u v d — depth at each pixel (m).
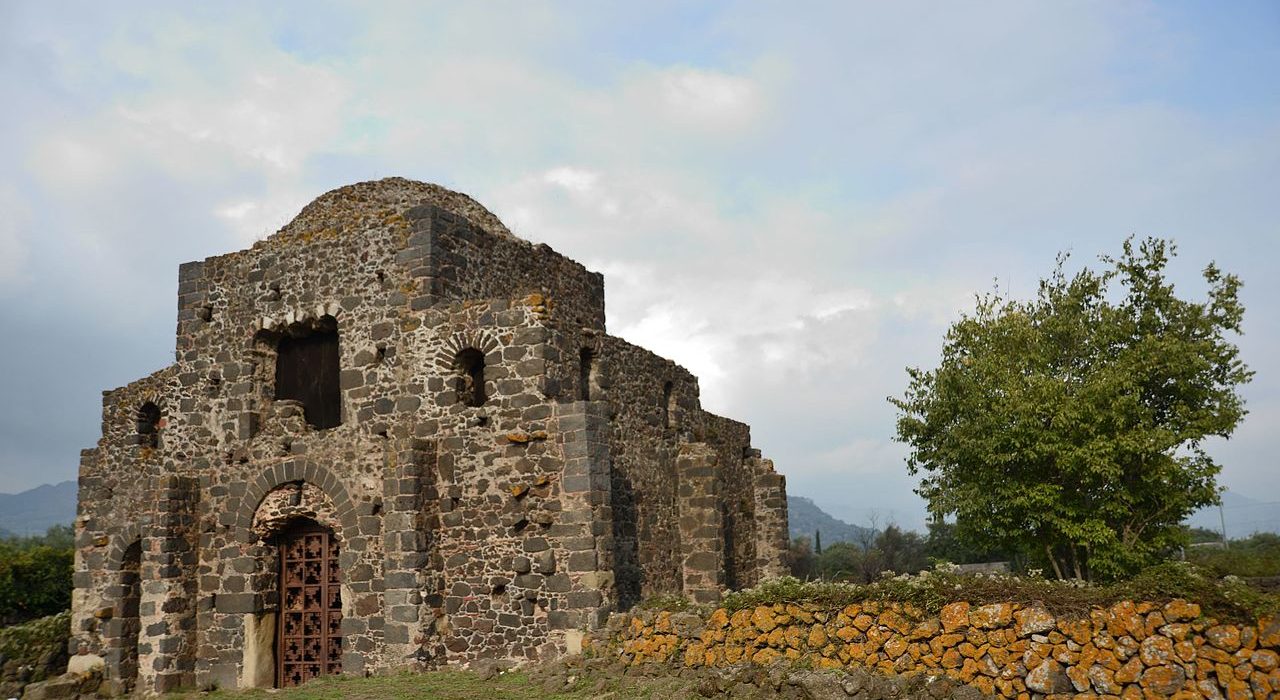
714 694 14.18
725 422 29.86
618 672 16.39
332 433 21.98
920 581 13.68
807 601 14.56
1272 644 10.68
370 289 22.28
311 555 22.69
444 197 26.41
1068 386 23.16
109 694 24.11
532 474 19.73
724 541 28.47
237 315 24.08
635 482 23.30
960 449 23.95
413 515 19.70
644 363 25.06
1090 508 22.77
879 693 12.73
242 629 22.05
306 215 25.92
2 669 25.56
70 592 35.22
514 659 19.08
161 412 28.69
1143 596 11.80
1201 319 23.06
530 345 20.30
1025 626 12.31
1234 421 22.08
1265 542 44.38
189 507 23.03
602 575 18.97
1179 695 11.05
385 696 16.67
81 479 28.58
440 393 20.92
